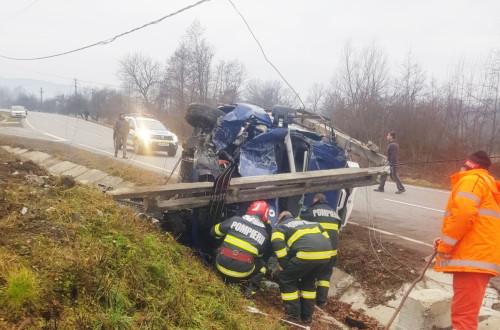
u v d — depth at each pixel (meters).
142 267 4.69
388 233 9.15
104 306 3.94
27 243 4.37
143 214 6.70
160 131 21.92
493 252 4.31
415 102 29.95
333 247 6.53
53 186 6.48
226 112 9.61
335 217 6.68
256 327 4.88
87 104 75.88
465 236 4.38
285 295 5.77
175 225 7.34
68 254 4.35
